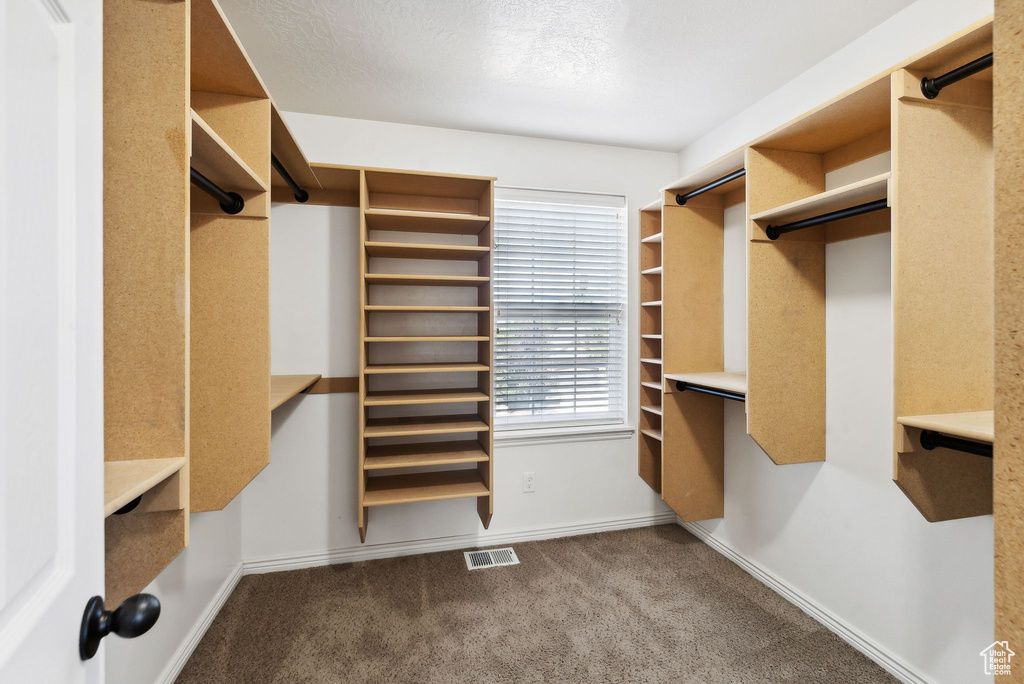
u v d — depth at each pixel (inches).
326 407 98.8
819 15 67.0
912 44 64.9
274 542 97.0
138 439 34.4
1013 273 17.3
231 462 58.7
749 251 76.1
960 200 55.2
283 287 97.0
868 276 72.6
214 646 73.2
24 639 16.0
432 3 64.3
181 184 34.3
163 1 34.1
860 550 73.5
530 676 66.7
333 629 77.4
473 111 96.1
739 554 99.5
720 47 74.6
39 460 17.5
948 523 62.2
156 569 34.4
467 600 85.8
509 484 108.8
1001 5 17.8
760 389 76.7
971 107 55.7
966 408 55.7
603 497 115.1
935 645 63.1
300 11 65.9
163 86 34.1
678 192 100.9
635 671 67.8
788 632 77.1
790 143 75.4
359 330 92.4
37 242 17.5
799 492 85.0
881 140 70.0
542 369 111.0
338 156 98.3
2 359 15.3
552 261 110.9
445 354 104.6
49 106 18.4
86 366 20.7
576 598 86.5
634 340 115.6
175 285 34.4
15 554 15.7
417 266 102.8
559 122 101.3
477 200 105.9
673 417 102.2
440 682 65.6
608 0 63.6
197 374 58.1
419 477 101.6
